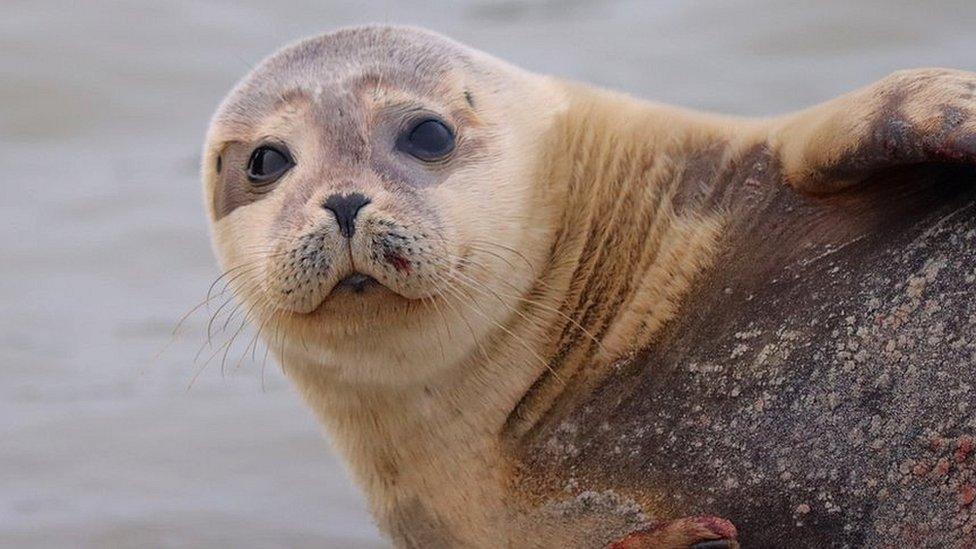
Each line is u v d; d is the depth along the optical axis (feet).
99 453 54.85
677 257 35.47
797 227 34.40
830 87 83.87
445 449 36.47
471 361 36.01
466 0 113.50
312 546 47.80
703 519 32.45
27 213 79.10
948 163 31.53
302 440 55.93
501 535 36.19
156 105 91.76
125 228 76.54
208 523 49.39
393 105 36.73
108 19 99.96
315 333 35.37
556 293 36.22
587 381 35.58
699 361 34.42
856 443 32.30
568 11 107.34
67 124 89.76
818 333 33.14
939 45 86.33
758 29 92.43
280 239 34.58
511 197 36.37
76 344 64.49
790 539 32.94
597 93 38.75
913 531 31.63
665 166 36.47
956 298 31.78
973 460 30.99
